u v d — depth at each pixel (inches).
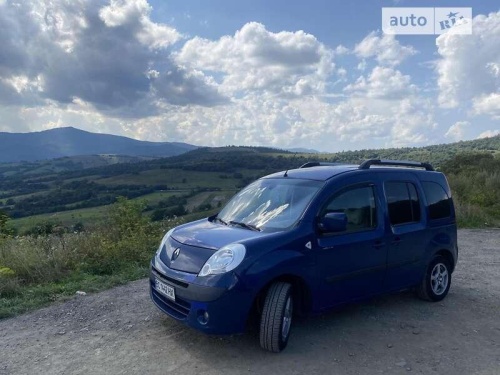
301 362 161.0
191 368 156.8
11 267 290.5
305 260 174.2
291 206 190.7
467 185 762.2
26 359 168.1
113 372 155.3
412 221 221.9
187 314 164.9
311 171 216.5
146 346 177.0
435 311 219.5
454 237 243.9
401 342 181.0
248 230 183.9
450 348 176.1
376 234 201.2
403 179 224.4
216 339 181.6
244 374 151.9
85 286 270.2
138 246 350.6
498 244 420.2
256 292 160.7
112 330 196.2
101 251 328.2
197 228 196.4
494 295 249.1
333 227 176.9
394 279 211.3
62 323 207.8
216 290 157.4
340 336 185.9
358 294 196.7
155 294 188.4
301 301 181.9
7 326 206.4
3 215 420.2
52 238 376.8
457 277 291.3
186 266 169.5
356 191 201.8
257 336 183.9
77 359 166.9
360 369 156.9
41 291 255.9
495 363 163.3
